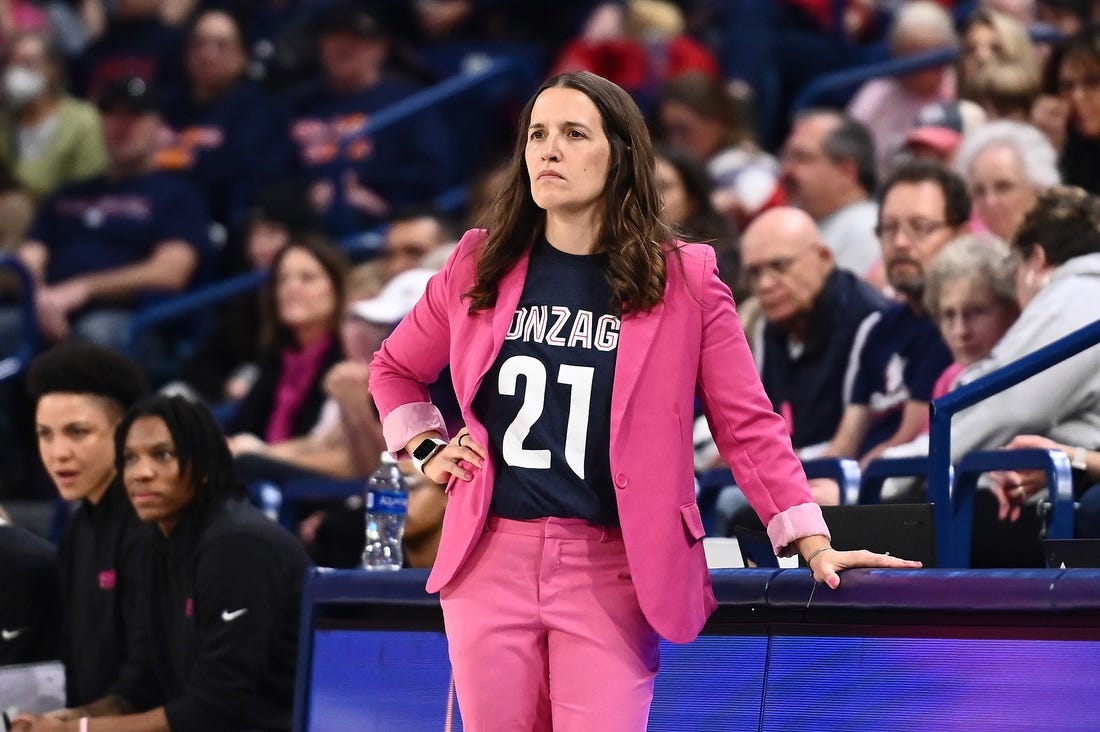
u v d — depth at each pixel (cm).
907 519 953
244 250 2484
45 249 2530
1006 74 1792
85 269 2498
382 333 1745
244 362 2259
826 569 830
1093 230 1277
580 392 787
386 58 2748
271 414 1912
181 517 1315
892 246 1488
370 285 1975
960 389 1031
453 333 823
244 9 3062
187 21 3025
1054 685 813
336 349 1892
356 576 1079
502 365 800
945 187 1480
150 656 1326
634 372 782
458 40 3002
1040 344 1241
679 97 2164
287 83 2800
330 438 1808
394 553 1293
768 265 1506
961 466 1132
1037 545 1212
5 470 2202
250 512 1319
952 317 1352
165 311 2333
